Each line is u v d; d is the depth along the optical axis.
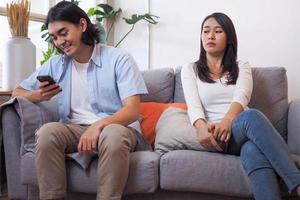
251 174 1.31
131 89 1.61
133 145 1.52
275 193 1.25
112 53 1.71
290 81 2.37
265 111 1.95
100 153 1.38
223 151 1.52
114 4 2.93
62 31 1.60
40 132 1.42
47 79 1.62
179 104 1.96
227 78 1.79
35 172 1.50
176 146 1.58
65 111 1.71
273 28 2.41
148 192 1.44
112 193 1.34
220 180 1.40
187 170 1.42
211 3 2.58
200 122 1.59
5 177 1.64
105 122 1.46
